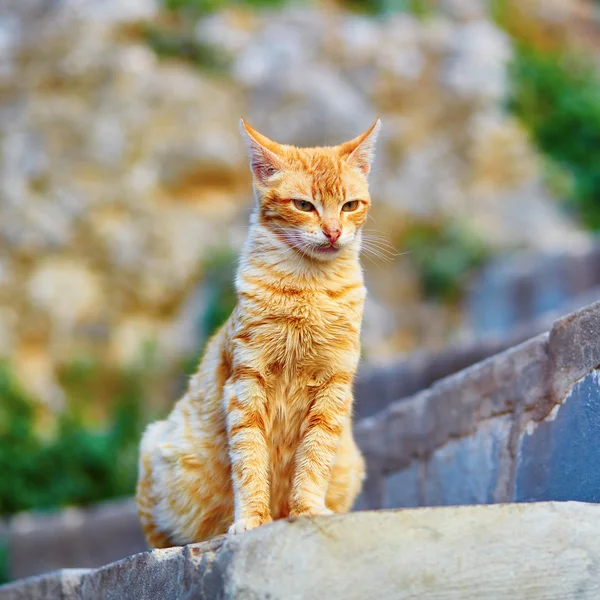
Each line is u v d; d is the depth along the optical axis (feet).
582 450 12.96
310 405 13.23
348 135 53.26
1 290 47.65
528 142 62.28
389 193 54.75
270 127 52.90
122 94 51.70
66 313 48.03
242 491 12.45
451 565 9.59
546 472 13.70
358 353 13.41
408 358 29.86
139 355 47.47
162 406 46.83
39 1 55.16
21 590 15.69
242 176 52.42
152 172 51.08
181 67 54.39
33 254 48.73
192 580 10.30
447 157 58.29
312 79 54.60
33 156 49.98
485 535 9.76
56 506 42.14
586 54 71.00
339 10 63.05
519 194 58.65
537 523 9.93
